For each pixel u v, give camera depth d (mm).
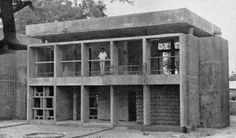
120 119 25578
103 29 23703
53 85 25141
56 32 25266
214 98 22828
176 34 21188
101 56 24375
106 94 26094
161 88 22422
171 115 22109
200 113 23203
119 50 25328
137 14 22719
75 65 27266
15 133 20312
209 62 23109
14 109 29047
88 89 24672
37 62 25891
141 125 21969
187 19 21500
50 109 25375
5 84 28516
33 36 26562
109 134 19984
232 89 46000
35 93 26375
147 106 22094
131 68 24062
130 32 24828
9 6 7906
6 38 8039
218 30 28281
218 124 22719
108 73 24531
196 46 23062
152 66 24828
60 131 21203
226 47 25391
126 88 23703
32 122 25750
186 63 21672
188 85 21516
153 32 24469
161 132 20656
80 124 24031
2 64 28375
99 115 26297
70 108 26641
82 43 24141
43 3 41969
